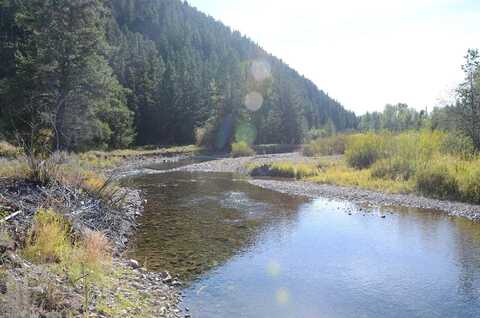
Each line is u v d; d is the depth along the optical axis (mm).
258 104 70625
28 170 10312
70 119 31359
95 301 6031
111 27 90312
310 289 8102
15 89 30953
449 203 16391
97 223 10500
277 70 98188
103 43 32250
